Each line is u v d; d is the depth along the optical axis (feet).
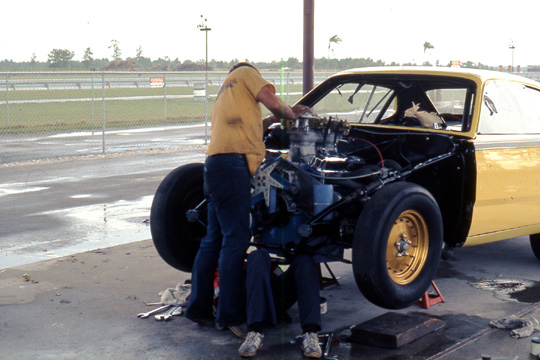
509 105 18.89
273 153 15.60
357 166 16.60
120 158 49.21
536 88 20.72
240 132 14.15
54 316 15.93
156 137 65.41
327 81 20.40
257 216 15.33
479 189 16.37
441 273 20.29
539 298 17.78
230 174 14.06
